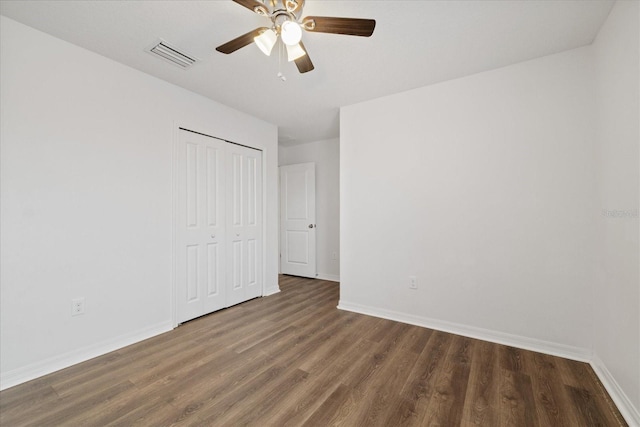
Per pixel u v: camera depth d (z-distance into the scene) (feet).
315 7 5.41
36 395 5.26
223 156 10.23
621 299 5.12
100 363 6.42
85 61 6.75
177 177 8.68
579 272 6.66
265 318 9.26
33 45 6.00
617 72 5.31
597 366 6.09
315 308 10.30
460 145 8.15
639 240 4.54
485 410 4.85
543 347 7.01
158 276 8.15
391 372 6.03
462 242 8.11
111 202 7.18
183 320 8.79
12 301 5.68
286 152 16.72
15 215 5.74
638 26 4.57
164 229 8.33
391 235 9.32
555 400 5.11
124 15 5.63
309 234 15.33
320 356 6.72
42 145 6.09
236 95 9.36
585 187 6.62
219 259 10.04
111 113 7.20
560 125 6.89
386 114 9.41
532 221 7.20
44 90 6.13
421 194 8.77
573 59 6.75
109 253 7.12
